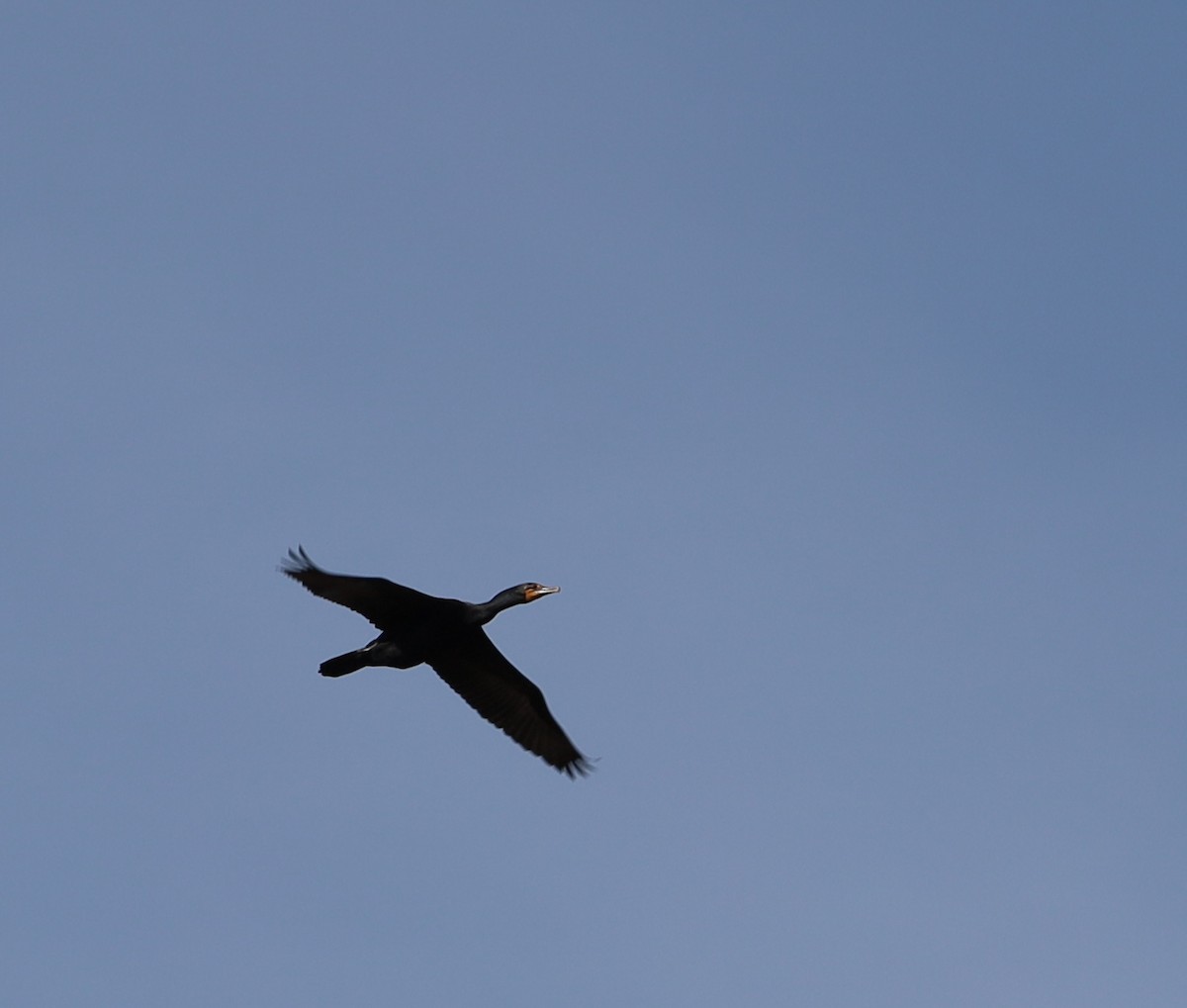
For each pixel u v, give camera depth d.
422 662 28.09
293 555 26.52
